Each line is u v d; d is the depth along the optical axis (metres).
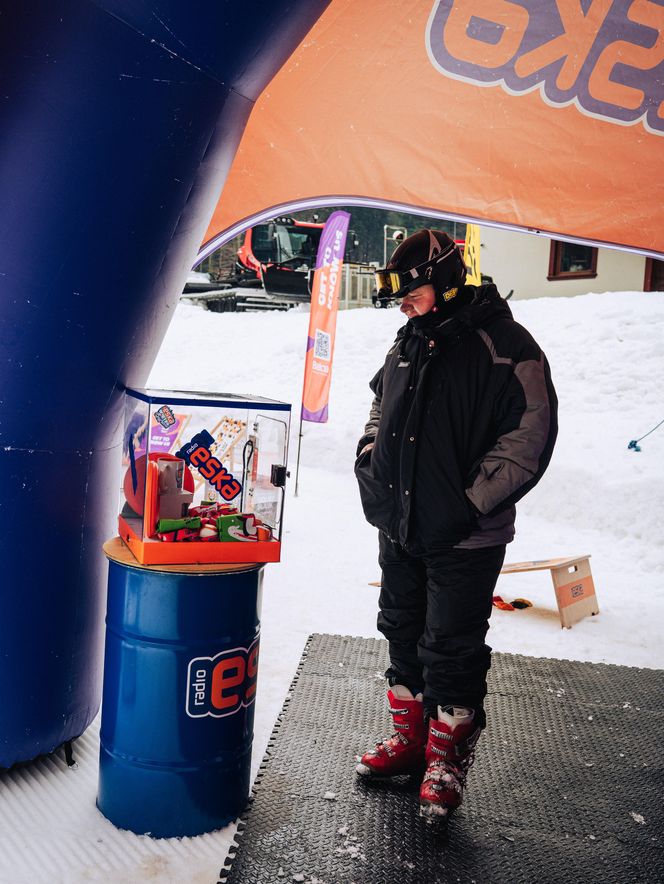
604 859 2.46
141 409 2.45
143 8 2.12
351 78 3.93
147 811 2.39
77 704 2.76
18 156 2.22
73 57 2.14
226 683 2.41
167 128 2.33
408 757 2.78
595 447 8.60
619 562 6.39
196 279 18.58
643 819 2.71
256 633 2.53
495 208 4.71
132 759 2.38
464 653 2.52
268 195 4.50
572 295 16.05
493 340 2.46
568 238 4.89
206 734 2.39
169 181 2.43
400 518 2.59
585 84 4.02
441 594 2.53
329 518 7.22
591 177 4.53
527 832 2.58
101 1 2.08
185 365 14.77
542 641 4.48
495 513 2.47
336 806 2.63
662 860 2.47
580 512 7.54
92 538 2.75
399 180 4.52
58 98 2.18
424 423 2.51
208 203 2.68
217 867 2.27
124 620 2.39
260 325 16.30
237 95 2.49
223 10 2.23
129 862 2.26
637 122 4.20
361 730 3.21
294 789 2.72
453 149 4.38
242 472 2.52
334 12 3.55
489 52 3.83
